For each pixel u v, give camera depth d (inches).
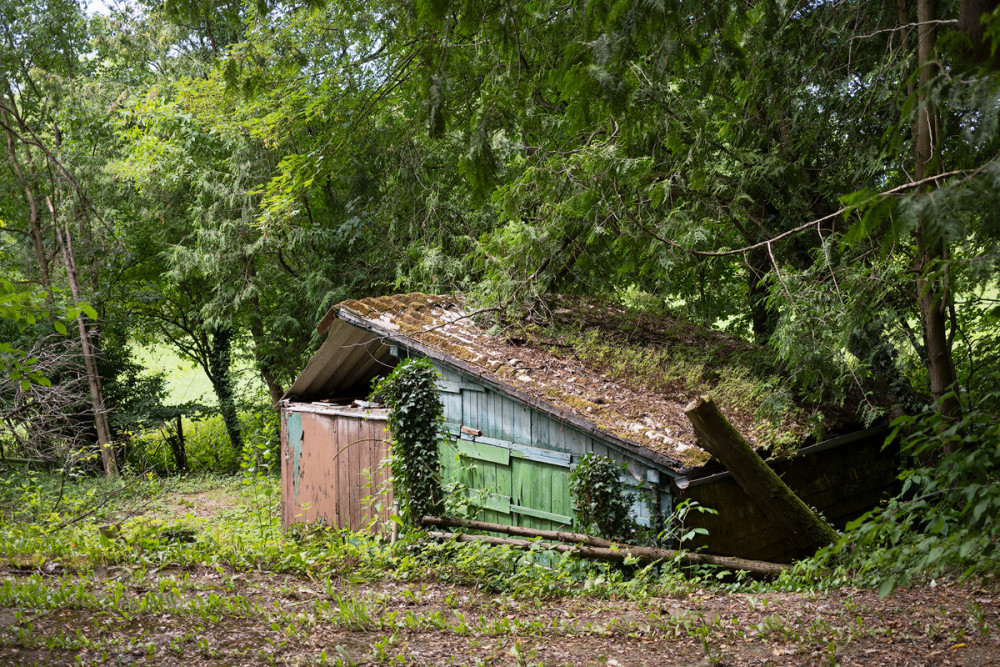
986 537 146.3
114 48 780.6
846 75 331.6
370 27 434.9
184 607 233.1
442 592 273.4
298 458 502.6
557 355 405.4
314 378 501.0
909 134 285.1
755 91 342.0
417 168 642.8
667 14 184.5
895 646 192.4
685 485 304.5
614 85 182.5
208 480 808.3
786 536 366.3
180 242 787.4
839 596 237.9
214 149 737.0
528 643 218.5
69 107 797.2
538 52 265.9
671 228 329.1
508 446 373.1
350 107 355.9
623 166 319.9
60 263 853.8
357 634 223.9
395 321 414.6
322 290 703.7
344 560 312.3
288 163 418.3
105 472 799.1
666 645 212.4
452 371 401.1
